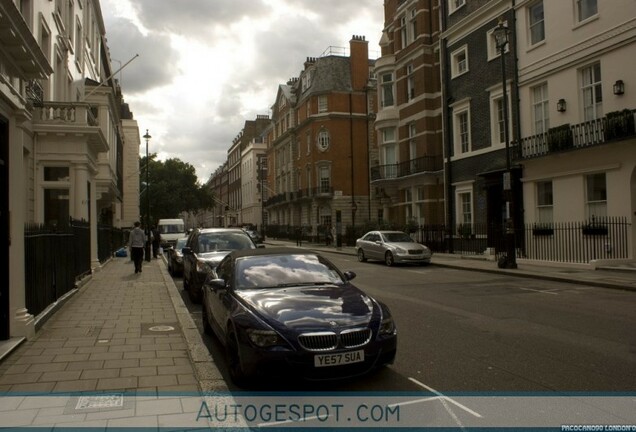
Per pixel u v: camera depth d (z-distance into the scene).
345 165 49.47
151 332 8.05
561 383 5.55
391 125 32.84
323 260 7.64
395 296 12.08
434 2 29.48
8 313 7.17
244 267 7.15
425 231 27.02
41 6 14.45
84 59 24.64
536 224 19.23
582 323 8.70
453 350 7.01
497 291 12.77
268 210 70.31
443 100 26.16
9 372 5.90
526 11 20.53
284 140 61.22
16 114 7.25
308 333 5.21
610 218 16.17
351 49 50.81
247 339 5.38
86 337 7.68
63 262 11.18
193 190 85.19
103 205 32.78
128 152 56.22
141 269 18.67
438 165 29.14
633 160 15.41
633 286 12.34
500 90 21.97
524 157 19.28
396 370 6.12
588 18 17.33
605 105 16.73
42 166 15.70
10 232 7.28
